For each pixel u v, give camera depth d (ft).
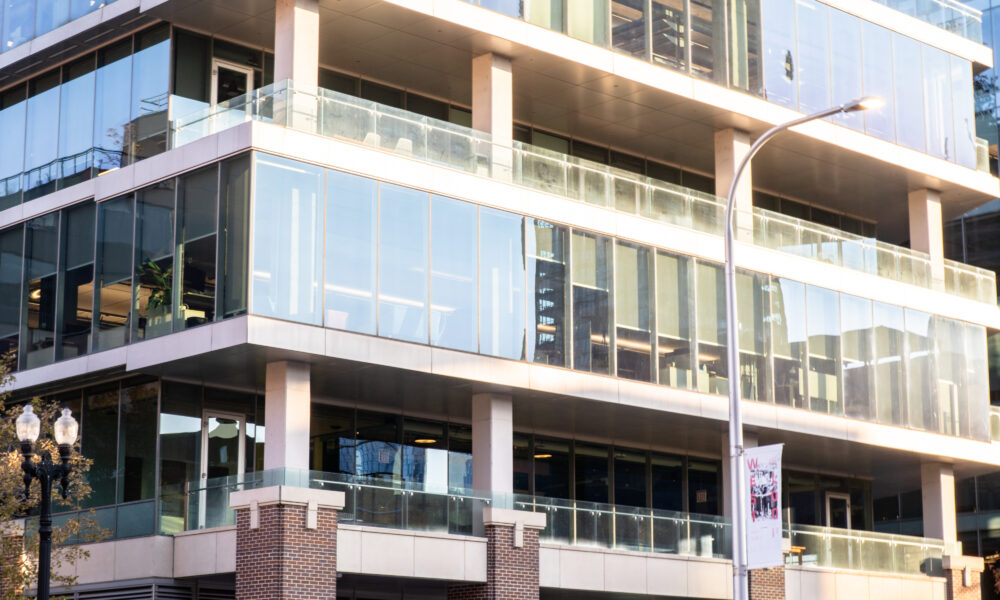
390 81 124.47
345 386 110.83
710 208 128.36
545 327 112.98
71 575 106.01
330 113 103.55
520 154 114.73
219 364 102.47
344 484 96.94
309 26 106.52
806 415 130.82
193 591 102.47
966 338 149.69
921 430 141.59
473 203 110.32
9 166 121.90
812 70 139.03
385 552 97.86
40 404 104.73
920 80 150.41
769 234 132.46
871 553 135.54
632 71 123.54
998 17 185.26
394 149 106.52
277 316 97.81
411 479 121.29
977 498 180.65
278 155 99.91
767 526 81.25
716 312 126.00
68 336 111.45
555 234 115.34
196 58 111.75
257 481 95.50
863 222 164.66
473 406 112.98
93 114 115.44
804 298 133.49
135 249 106.52
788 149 140.05
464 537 103.14
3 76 121.80
